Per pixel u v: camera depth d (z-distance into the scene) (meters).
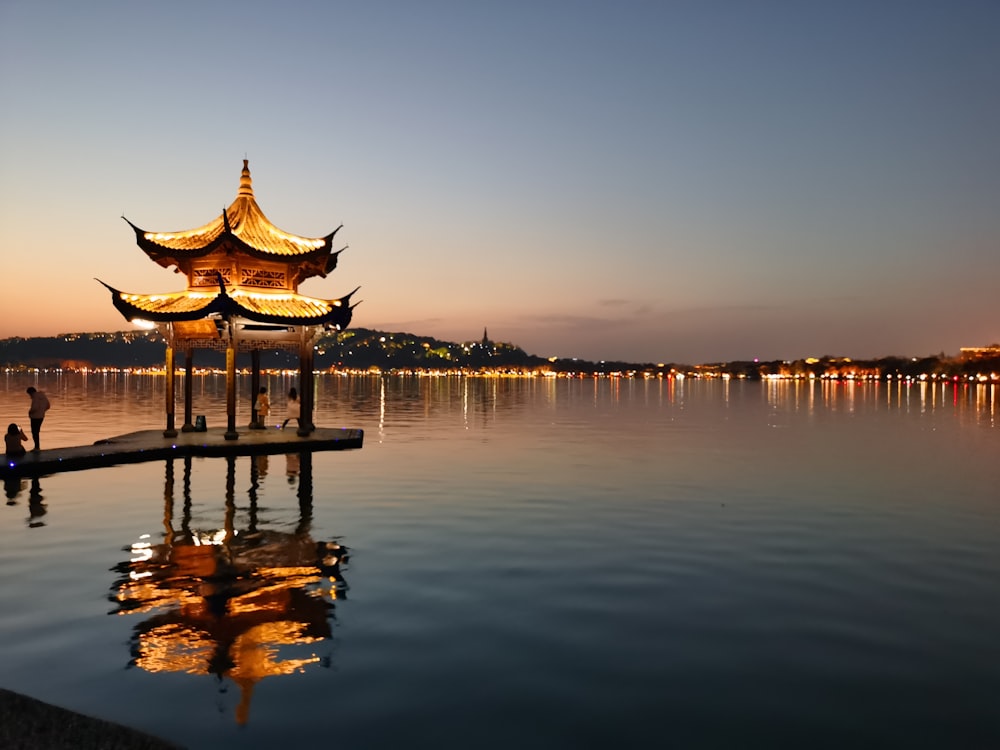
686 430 44.81
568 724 7.00
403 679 7.89
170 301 29.39
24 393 87.88
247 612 9.94
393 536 14.75
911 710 7.42
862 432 44.31
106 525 15.45
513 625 9.66
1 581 11.32
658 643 9.12
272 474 22.98
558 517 16.92
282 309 29.52
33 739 6.24
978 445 35.94
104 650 8.54
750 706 7.46
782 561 13.21
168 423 29.61
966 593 11.38
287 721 6.91
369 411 62.59
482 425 47.09
